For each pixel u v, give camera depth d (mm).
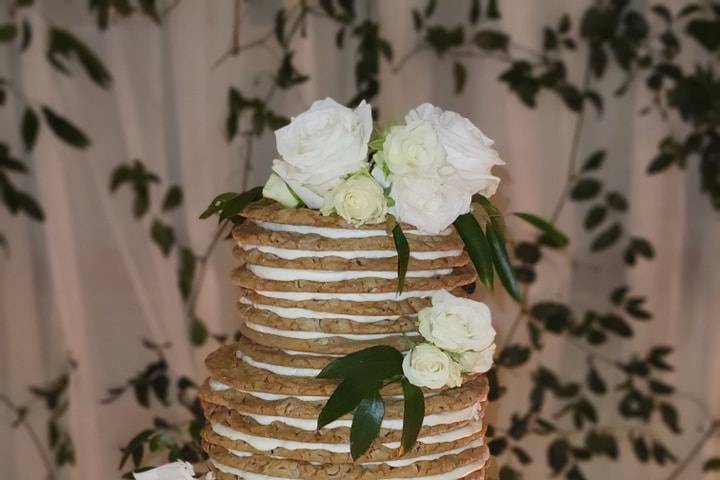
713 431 1899
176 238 1806
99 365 1822
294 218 1119
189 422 1825
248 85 1775
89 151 1780
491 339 1098
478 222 1163
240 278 1146
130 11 1762
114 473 1843
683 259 1876
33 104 1759
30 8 1748
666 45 1810
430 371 1087
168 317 1814
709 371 1884
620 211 1861
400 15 1769
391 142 1099
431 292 1139
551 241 1847
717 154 1833
